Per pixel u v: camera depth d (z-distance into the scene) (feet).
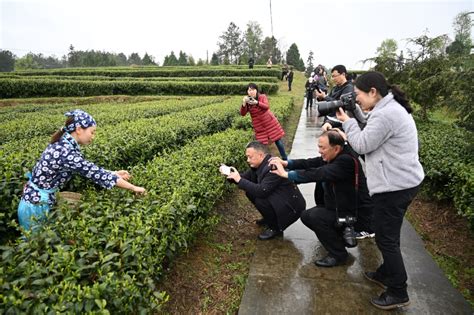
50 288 6.22
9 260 6.93
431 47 29.09
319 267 11.85
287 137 33.83
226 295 10.64
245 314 9.64
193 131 22.81
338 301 10.14
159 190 11.00
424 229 14.92
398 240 9.47
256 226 15.05
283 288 10.74
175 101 45.88
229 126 29.78
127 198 9.93
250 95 21.71
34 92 67.62
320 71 46.93
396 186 8.84
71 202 10.05
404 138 8.72
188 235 11.00
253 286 10.84
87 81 69.82
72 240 7.84
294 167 13.26
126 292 6.79
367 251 12.84
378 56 32.48
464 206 13.60
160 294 7.46
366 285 10.87
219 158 15.12
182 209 10.04
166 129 20.36
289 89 80.89
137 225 8.44
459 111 19.31
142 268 7.98
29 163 12.52
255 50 211.82
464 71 19.22
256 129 22.77
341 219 11.51
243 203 17.25
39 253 7.33
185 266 11.71
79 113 9.80
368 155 9.30
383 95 9.03
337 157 11.36
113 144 16.22
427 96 27.99
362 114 12.25
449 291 10.63
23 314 5.73
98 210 9.39
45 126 24.44
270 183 12.60
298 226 14.94
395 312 9.68
